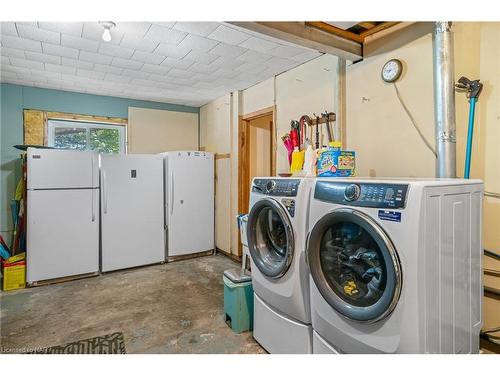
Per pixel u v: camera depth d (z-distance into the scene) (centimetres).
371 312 129
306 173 244
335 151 211
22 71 350
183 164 438
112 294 314
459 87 187
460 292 141
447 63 184
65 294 314
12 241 379
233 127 443
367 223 130
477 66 182
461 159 190
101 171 378
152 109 499
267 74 357
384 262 134
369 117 245
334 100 275
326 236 160
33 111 409
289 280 181
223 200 463
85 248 364
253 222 219
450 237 133
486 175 179
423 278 118
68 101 432
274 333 200
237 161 430
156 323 252
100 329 242
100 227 379
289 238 179
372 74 243
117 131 477
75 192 358
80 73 358
